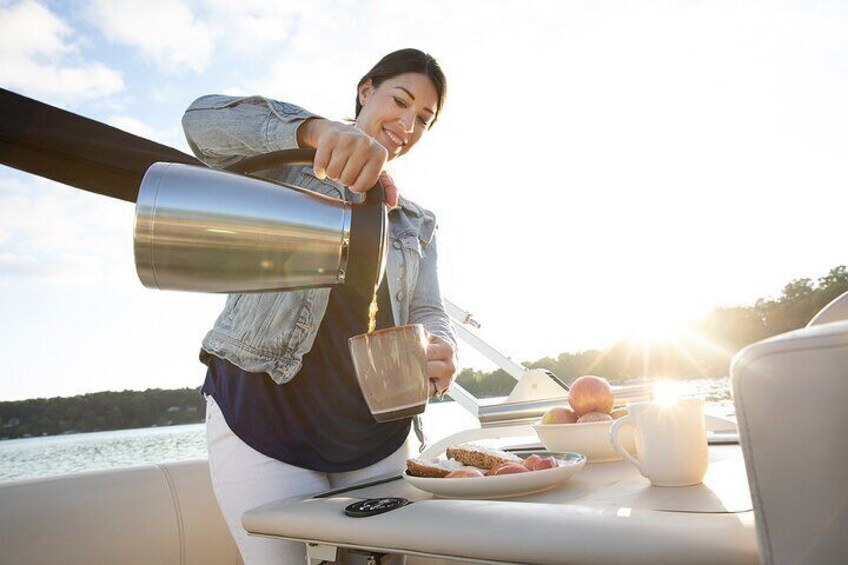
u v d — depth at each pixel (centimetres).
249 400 111
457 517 65
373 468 120
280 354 111
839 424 39
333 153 67
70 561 132
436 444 168
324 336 117
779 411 41
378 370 78
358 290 68
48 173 60
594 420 115
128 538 141
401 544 66
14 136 56
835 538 39
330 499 87
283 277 66
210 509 156
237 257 65
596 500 71
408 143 149
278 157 74
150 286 67
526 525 59
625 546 53
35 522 130
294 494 110
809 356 40
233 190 65
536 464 89
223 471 112
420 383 79
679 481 75
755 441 42
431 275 149
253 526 84
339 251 66
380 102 141
